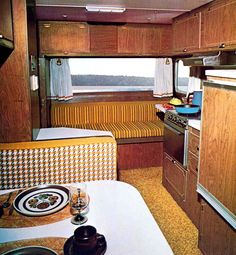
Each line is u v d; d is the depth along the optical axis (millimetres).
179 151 2961
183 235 2506
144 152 4184
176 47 3713
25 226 1212
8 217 1283
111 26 4125
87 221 1238
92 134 2531
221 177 1751
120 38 4184
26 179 2051
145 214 1294
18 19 2082
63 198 1449
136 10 3207
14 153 2004
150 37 4262
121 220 1244
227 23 2494
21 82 2166
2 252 1052
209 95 1855
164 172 3512
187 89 4336
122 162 4141
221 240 1909
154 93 4691
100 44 4148
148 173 4004
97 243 1036
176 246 2348
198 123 2574
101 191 1529
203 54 3225
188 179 2773
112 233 1148
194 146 2605
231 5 2418
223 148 1712
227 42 2510
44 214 1295
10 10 1953
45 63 3906
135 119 4664
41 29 3951
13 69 2145
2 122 2180
